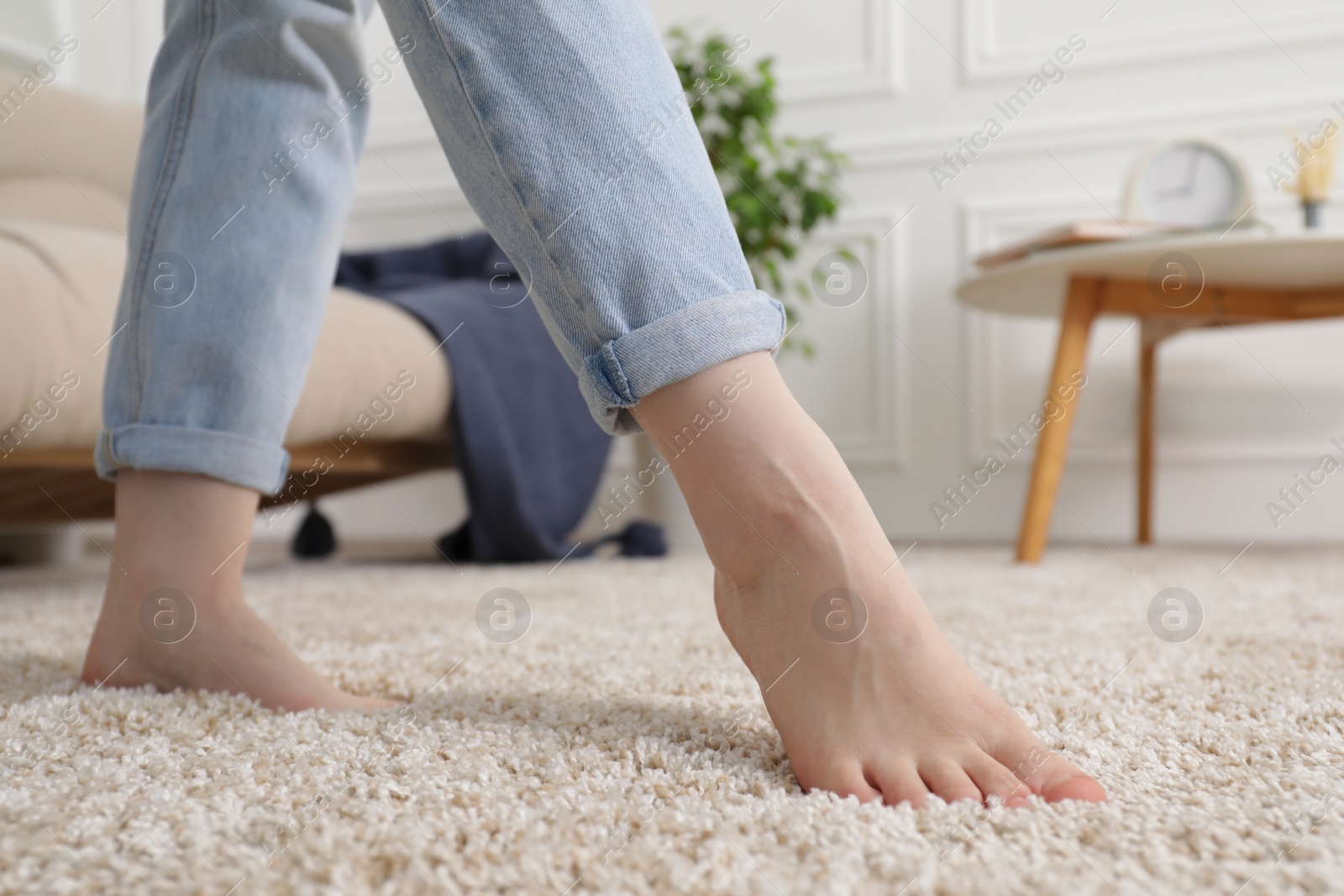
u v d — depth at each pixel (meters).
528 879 0.31
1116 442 2.10
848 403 2.25
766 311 0.46
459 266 2.04
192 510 0.57
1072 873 0.31
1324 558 1.50
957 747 0.41
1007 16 2.16
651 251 0.44
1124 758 0.44
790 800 0.39
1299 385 1.98
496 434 1.61
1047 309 1.89
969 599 1.04
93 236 1.13
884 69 2.23
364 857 0.32
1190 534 2.04
